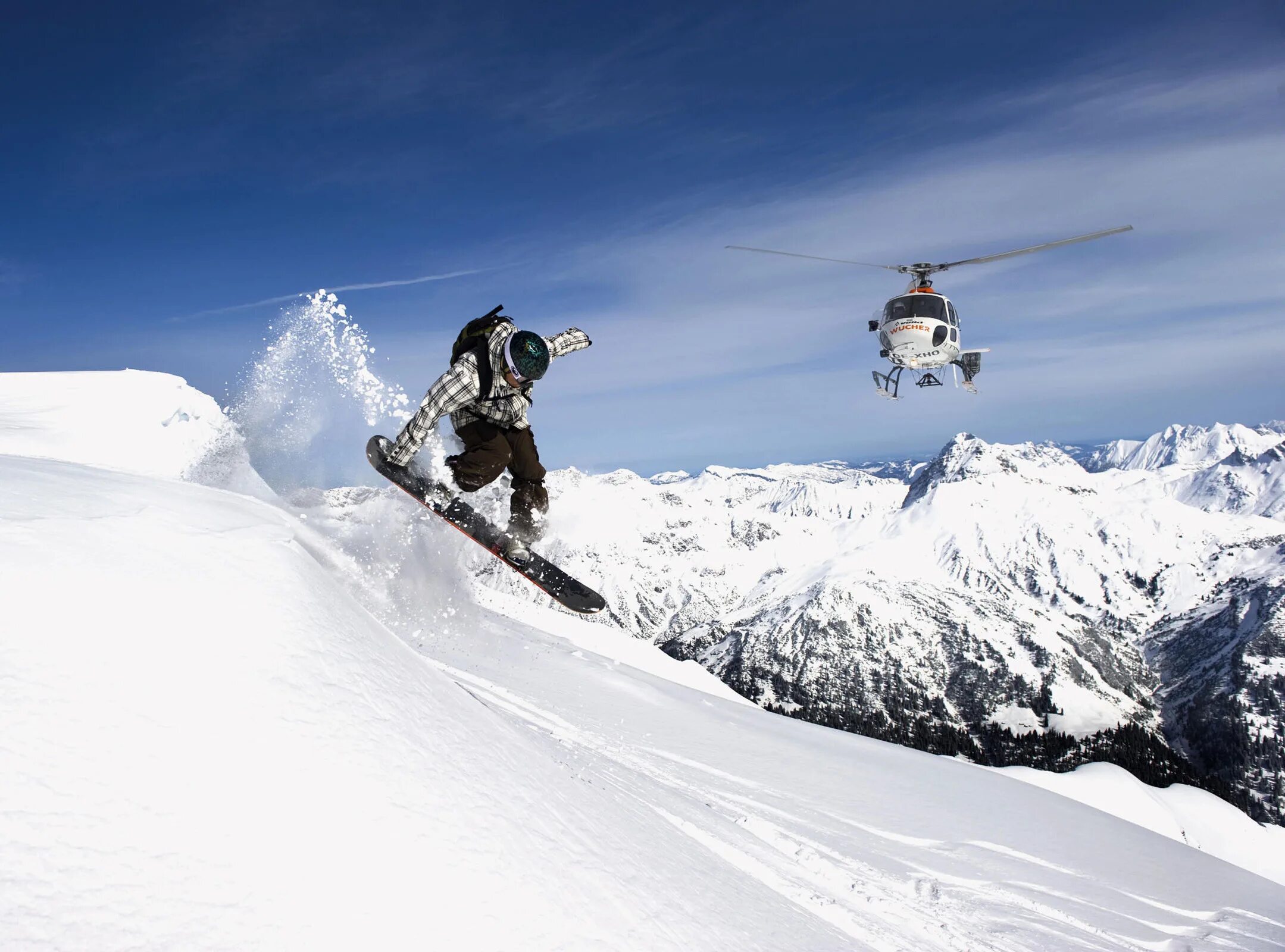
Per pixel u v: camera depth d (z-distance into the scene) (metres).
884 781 15.13
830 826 10.19
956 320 22.56
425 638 8.38
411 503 7.72
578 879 3.18
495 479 6.01
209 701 2.52
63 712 2.18
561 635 19.97
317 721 2.78
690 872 4.37
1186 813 43.75
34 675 2.22
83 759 2.11
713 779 10.16
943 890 9.02
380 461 5.95
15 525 2.69
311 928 2.12
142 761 2.21
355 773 2.69
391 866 2.47
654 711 14.08
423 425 5.57
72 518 2.93
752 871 5.68
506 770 3.64
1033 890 10.57
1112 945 9.09
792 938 4.32
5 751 2.00
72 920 1.78
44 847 1.88
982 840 12.85
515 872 2.86
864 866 8.55
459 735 3.60
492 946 2.46
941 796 15.63
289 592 3.29
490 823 3.03
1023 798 18.25
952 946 6.54
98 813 2.03
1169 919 11.42
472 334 5.72
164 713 2.38
